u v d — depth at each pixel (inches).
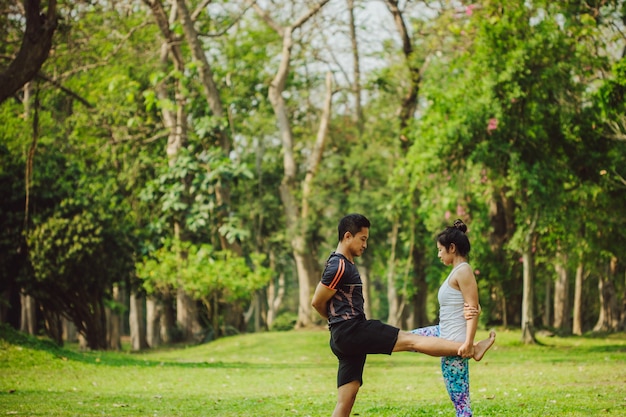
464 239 284.0
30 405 410.0
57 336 1015.0
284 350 949.8
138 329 1349.7
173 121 1262.3
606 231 961.5
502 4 836.0
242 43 1441.9
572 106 829.8
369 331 269.9
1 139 1063.6
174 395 471.2
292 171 1376.7
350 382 273.1
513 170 837.8
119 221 1032.2
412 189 1059.3
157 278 1125.7
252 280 1162.6
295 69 1535.4
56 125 1284.4
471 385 508.1
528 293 916.0
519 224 912.3
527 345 904.9
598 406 366.6
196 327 1280.8
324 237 1448.1
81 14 964.0
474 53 919.0
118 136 1261.1
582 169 874.8
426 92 983.6
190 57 1433.3
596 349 867.4
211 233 1248.8
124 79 1133.7
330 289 272.7
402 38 1338.6
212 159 1166.3
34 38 627.5
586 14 818.2
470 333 269.1
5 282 945.5
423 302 1411.2
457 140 866.8
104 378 576.4
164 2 1312.7
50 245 906.7
